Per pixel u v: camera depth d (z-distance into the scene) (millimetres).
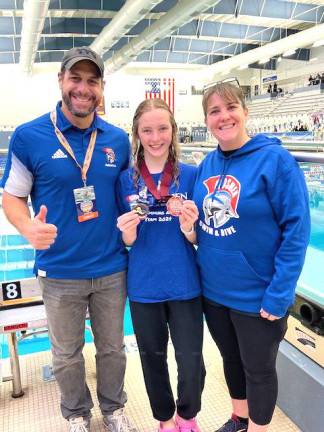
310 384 1630
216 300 1404
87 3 10922
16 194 1439
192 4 9117
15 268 3674
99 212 1464
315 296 1729
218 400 1926
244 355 1368
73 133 1421
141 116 1372
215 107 1284
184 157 2691
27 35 11117
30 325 1876
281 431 1710
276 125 18328
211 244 1357
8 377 1960
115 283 1547
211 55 19281
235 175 1285
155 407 1546
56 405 1911
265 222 1252
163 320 1487
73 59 1340
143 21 14008
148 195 1422
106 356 1640
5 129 8992
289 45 13648
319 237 2143
